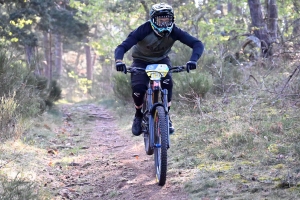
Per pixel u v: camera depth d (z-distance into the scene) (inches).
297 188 163.5
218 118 305.1
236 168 199.6
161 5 199.3
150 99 203.6
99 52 921.5
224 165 207.9
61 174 236.7
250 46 639.1
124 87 508.4
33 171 230.1
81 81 1341.0
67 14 1094.4
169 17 199.3
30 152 268.7
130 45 201.6
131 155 276.7
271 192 163.6
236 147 233.5
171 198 179.0
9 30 778.8
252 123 270.5
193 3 720.3
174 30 206.2
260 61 463.8
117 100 594.6
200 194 174.7
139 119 224.7
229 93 394.3
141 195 190.2
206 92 381.4
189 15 729.6
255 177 183.6
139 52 212.8
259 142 233.8
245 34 624.7
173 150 253.9
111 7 796.0
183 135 287.0
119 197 194.2
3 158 239.6
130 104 508.7
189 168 213.3
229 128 265.9
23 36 796.0
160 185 195.9
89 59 1578.5
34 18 864.9
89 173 238.4
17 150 265.4
